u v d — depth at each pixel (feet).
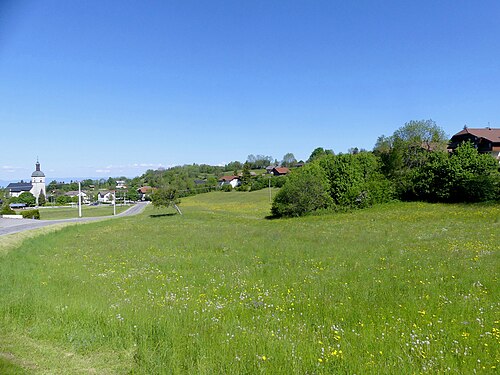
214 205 296.92
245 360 20.83
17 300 31.09
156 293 38.78
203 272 51.11
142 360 21.20
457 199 157.99
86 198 570.87
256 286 41.04
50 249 81.15
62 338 24.25
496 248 58.08
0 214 242.99
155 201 240.94
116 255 70.79
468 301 31.65
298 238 88.12
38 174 561.84
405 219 120.67
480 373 19.01
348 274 45.19
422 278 41.47
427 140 250.78
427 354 21.17
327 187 185.57
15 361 20.89
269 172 536.83
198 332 25.55
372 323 26.84
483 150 253.85
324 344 23.26
